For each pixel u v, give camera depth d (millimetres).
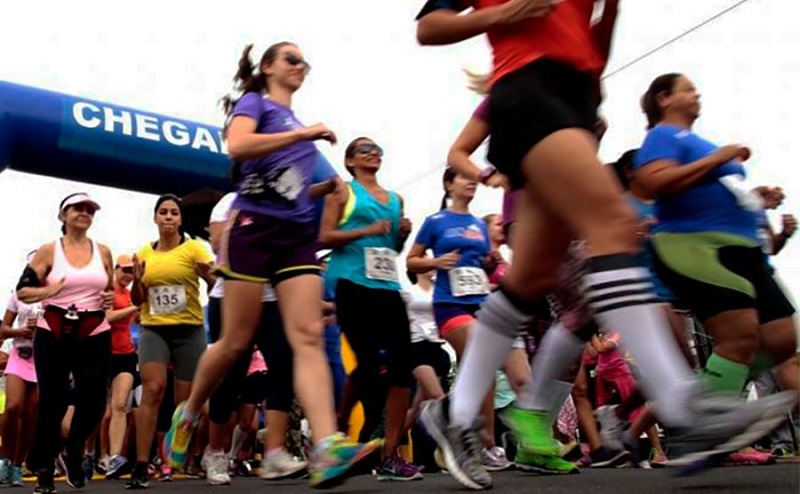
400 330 4410
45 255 4309
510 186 2305
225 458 4785
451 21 2115
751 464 4594
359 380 4375
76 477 4691
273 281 3096
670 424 1890
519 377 4438
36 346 4164
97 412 4398
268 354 4098
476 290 4676
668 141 2840
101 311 4340
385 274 4352
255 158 2930
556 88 2021
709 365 2711
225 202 4586
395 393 4469
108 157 9477
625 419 4906
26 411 5848
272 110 3137
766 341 2871
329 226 4207
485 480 2688
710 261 2707
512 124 2004
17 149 9070
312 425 2766
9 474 5906
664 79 3307
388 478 4465
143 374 4875
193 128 10164
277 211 3029
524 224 2312
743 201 2818
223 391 4688
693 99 3279
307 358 2898
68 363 4262
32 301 4156
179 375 5012
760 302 2826
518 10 2016
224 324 3352
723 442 1813
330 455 2654
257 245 3072
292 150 3104
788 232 4293
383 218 4473
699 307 2746
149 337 4934
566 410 6289
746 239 2801
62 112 9211
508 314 2471
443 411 2674
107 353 4379
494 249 5656
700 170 2707
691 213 2783
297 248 3047
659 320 1942
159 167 9828
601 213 1932
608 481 3004
